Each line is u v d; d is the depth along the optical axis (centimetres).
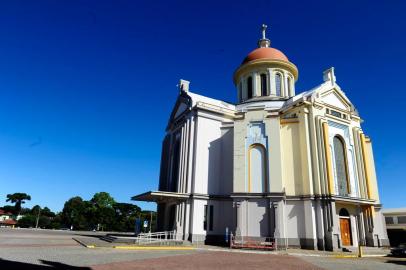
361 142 2911
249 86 3750
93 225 7362
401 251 2134
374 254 2219
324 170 2484
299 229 2434
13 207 10500
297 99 2938
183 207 2739
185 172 2872
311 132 2639
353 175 2805
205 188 2845
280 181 2525
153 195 2669
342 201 2470
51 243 2292
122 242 2375
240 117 2830
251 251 2136
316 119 2659
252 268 1284
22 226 8219
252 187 2612
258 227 2461
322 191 2441
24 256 1388
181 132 3141
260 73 3672
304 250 2266
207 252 1969
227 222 2789
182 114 3269
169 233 2755
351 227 2586
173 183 3173
